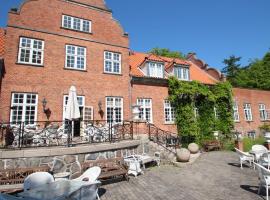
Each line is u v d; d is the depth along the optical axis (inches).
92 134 503.8
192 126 778.2
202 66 1160.2
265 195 277.6
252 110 1101.1
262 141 710.5
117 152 441.7
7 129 473.7
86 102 622.5
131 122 545.0
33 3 589.0
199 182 345.4
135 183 344.2
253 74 1819.6
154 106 749.3
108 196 284.8
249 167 438.9
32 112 548.1
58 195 188.5
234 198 270.7
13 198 149.9
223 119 901.2
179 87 789.9
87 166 375.9
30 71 557.3
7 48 538.9
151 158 456.4
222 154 611.8
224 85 920.3
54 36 605.6
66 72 605.3
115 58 702.5
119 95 680.4
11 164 329.1
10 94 526.0
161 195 286.4
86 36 657.6
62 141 482.3
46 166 324.8
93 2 695.1
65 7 639.8
